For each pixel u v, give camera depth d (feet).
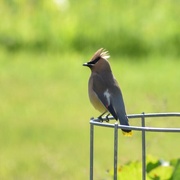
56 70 68.49
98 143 43.68
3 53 76.13
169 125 37.86
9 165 40.57
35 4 85.56
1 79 64.85
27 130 48.08
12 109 53.98
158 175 22.74
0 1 85.61
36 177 38.40
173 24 78.18
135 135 37.65
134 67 68.95
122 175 23.00
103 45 76.74
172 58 73.15
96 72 25.96
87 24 79.25
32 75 66.39
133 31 76.79
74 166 39.40
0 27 81.30
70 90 60.08
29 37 80.07
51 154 40.91
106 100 25.12
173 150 37.27
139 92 57.88
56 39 78.95
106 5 82.17
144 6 81.97
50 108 54.13
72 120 50.49
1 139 46.14
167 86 60.08
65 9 83.51
